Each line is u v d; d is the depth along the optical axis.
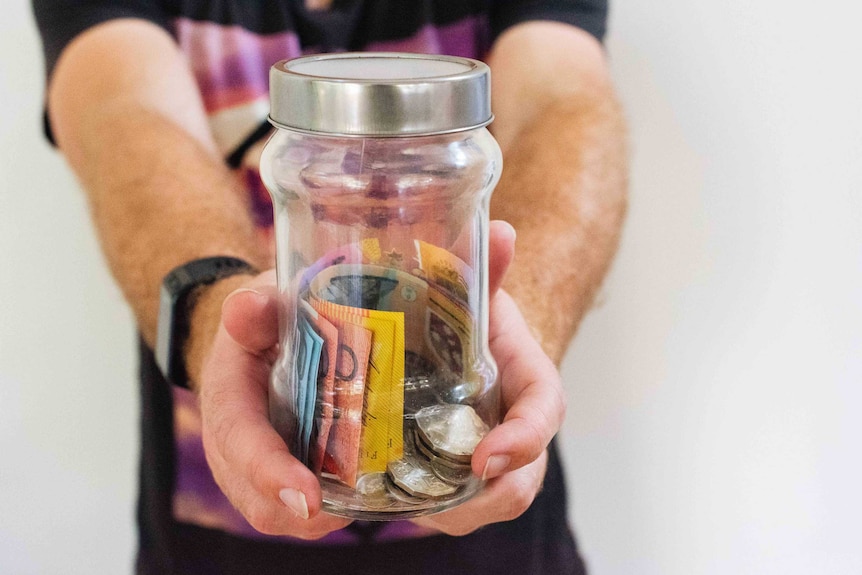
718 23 0.71
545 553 0.83
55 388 0.75
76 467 0.78
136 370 0.75
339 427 0.47
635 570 0.85
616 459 0.82
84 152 0.71
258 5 0.74
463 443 0.48
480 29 0.77
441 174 0.47
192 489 0.79
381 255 0.48
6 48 0.69
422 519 0.54
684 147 0.73
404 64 0.49
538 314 0.66
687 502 0.83
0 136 0.70
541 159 0.73
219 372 0.53
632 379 0.79
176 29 0.73
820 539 0.84
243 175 0.75
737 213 0.75
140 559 0.81
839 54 0.71
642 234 0.75
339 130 0.44
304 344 0.47
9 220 0.71
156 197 0.70
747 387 0.80
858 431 0.81
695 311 0.77
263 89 0.74
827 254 0.76
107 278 0.73
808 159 0.73
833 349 0.79
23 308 0.73
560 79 0.74
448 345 0.49
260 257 0.70
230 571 0.81
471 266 0.50
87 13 0.71
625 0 0.72
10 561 0.80
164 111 0.72
